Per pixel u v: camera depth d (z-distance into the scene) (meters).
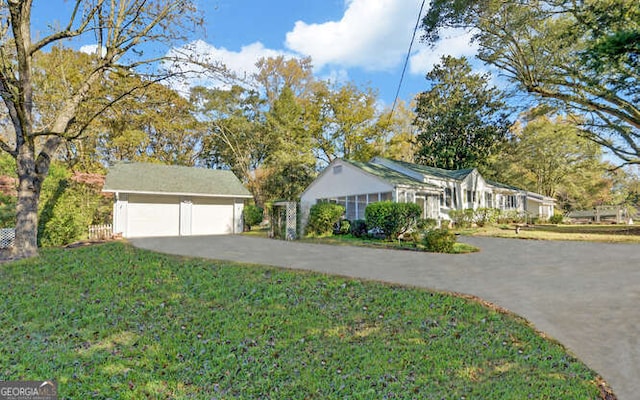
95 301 5.62
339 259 9.37
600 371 3.25
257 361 3.71
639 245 12.13
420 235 13.77
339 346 4.02
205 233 20.30
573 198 37.34
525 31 15.61
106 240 13.55
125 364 3.63
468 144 31.19
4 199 13.97
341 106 33.72
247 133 31.02
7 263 8.26
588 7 12.71
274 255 10.09
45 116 19.17
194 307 5.35
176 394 3.10
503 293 5.81
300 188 27.52
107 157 27.14
